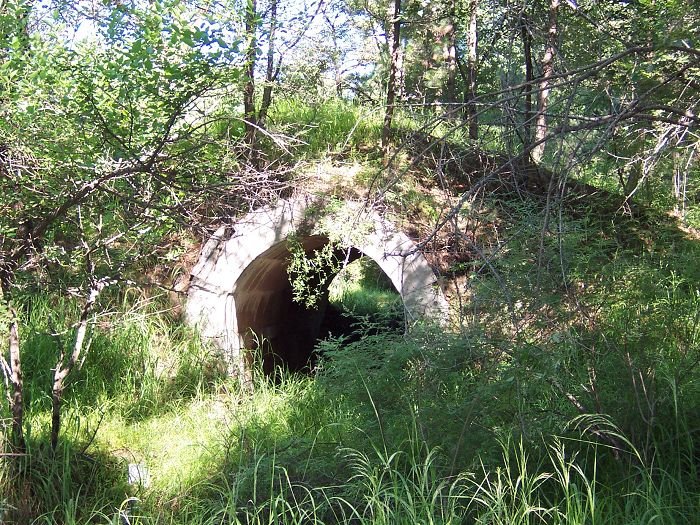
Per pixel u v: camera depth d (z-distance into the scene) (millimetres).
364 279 16953
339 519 4480
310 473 4777
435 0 9641
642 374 4516
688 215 6820
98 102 4215
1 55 4273
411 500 3879
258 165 6688
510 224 5309
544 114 3781
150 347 7531
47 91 4176
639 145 4762
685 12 3959
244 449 5691
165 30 3932
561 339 4422
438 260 7344
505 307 4508
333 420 6043
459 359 4746
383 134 8414
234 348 8023
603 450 4582
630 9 5887
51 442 5488
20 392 5270
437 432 4637
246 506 4496
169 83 4086
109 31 4066
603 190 7672
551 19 5969
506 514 3777
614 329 4621
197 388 7195
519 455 4465
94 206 5016
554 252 4461
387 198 7277
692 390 4641
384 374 5008
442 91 10227
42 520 4910
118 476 5547
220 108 4852
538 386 4520
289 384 7426
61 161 4426
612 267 4805
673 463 4348
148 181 4715
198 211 6910
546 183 6043
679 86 4492
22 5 4195
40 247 5582
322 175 7812
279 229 7887
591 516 3879
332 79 9539
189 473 5461
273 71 7891
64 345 7012
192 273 8156
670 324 4762
